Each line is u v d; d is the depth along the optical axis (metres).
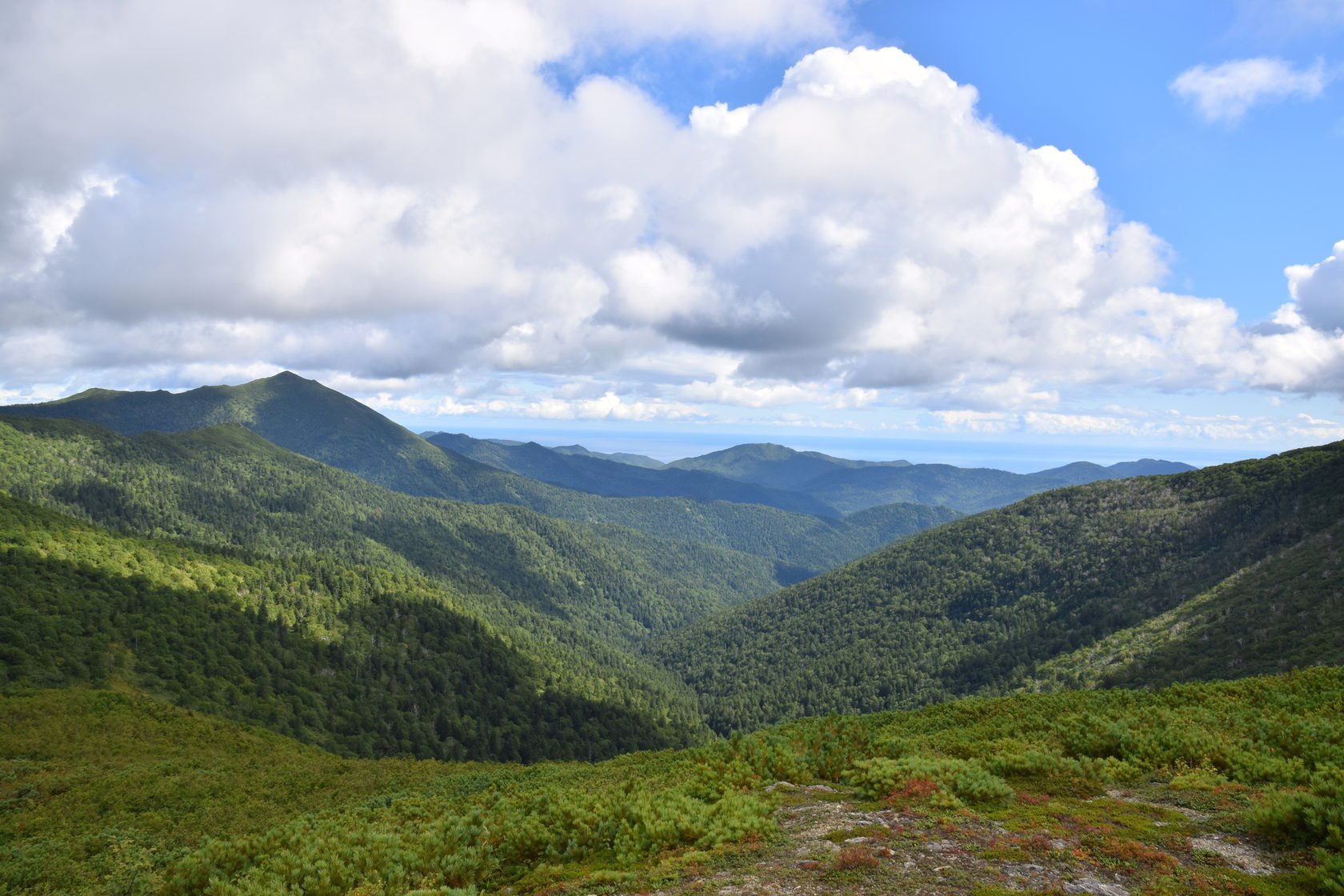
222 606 153.88
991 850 12.25
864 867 11.80
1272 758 17.73
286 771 44.31
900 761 18.66
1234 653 131.12
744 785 19.05
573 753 169.88
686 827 15.19
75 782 39.47
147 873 24.95
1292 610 136.12
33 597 121.25
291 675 144.12
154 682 114.31
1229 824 13.27
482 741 159.38
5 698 61.75
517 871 15.89
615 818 17.25
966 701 35.50
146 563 161.88
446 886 14.34
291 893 15.48
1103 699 30.12
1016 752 20.27
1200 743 18.97
